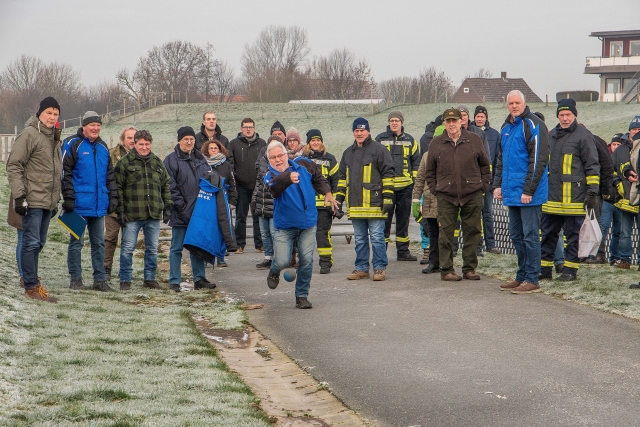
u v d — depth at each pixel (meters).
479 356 6.64
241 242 13.96
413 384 5.95
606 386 5.73
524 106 9.32
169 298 9.45
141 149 9.83
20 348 6.32
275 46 111.88
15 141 8.30
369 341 7.29
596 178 9.52
